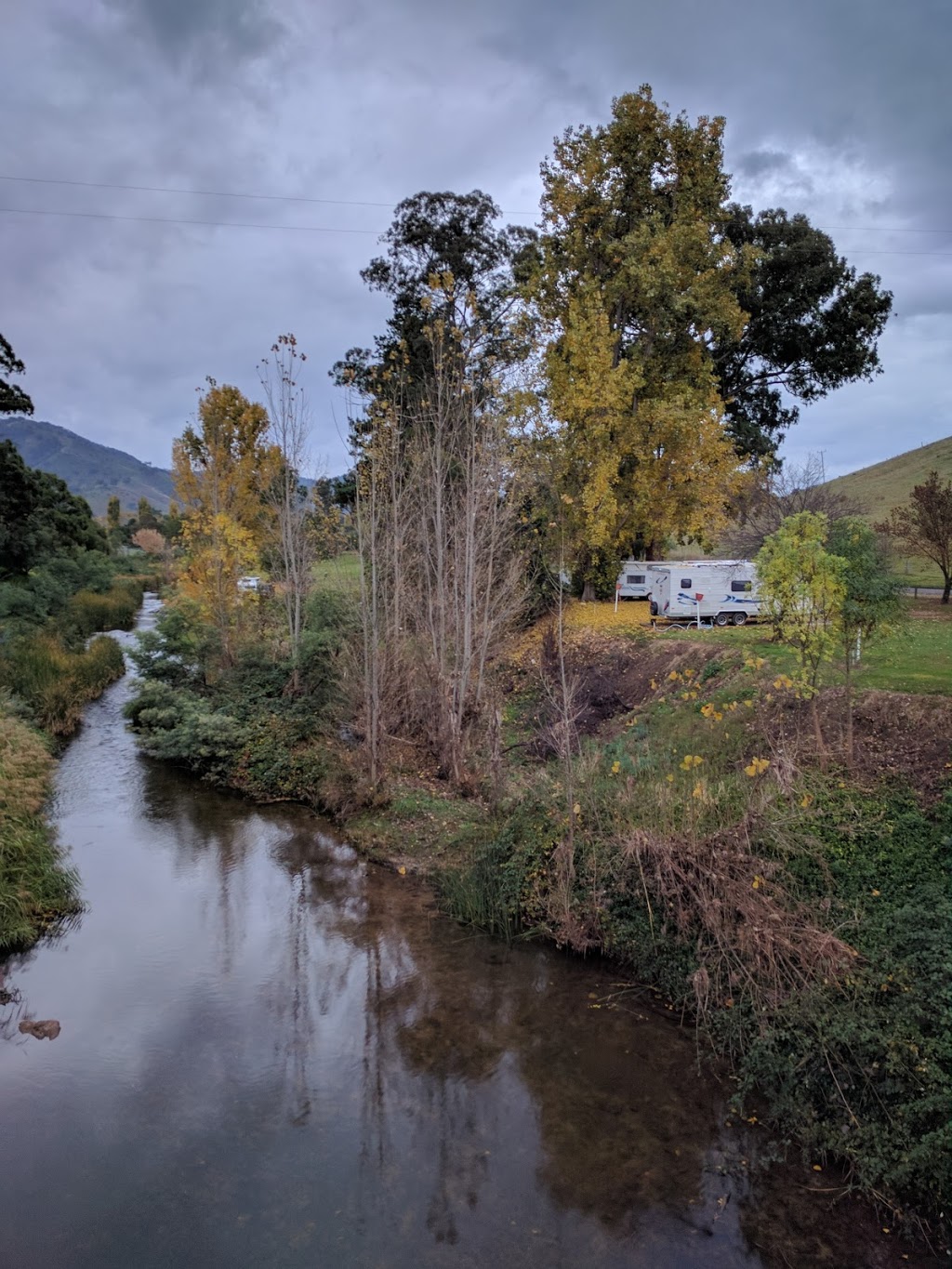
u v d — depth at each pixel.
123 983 8.97
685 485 24.56
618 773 11.30
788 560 9.72
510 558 18.77
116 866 12.38
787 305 28.91
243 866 12.40
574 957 9.56
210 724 16.89
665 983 8.62
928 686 11.53
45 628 27.39
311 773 15.91
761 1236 5.56
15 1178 6.09
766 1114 6.79
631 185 25.34
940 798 8.95
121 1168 6.20
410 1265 5.30
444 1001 8.59
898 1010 6.72
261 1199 5.89
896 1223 5.66
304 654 19.00
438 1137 6.54
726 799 9.80
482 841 11.98
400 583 16.66
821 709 11.72
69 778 16.73
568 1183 6.06
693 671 16.62
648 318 24.92
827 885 8.28
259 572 24.58
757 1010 7.44
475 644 16.78
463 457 17.42
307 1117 6.78
